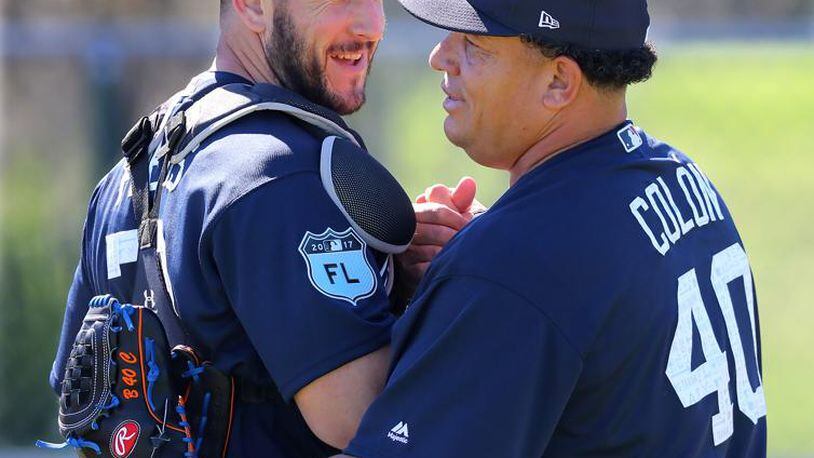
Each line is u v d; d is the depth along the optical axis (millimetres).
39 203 21672
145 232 9438
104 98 22188
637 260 8117
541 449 7910
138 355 8883
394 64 23438
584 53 8312
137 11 24688
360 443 8039
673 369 8250
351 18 9750
